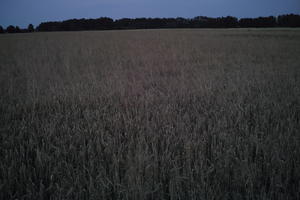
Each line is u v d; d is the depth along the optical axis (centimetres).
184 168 181
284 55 1039
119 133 249
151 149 222
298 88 429
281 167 180
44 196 160
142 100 371
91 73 643
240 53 1145
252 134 238
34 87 470
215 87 458
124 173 184
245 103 367
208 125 261
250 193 155
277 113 305
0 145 228
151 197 157
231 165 184
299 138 230
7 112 330
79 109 333
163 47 1468
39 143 240
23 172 179
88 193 159
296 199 156
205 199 151
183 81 519
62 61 928
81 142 234
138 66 809
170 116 298
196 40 2053
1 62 938
